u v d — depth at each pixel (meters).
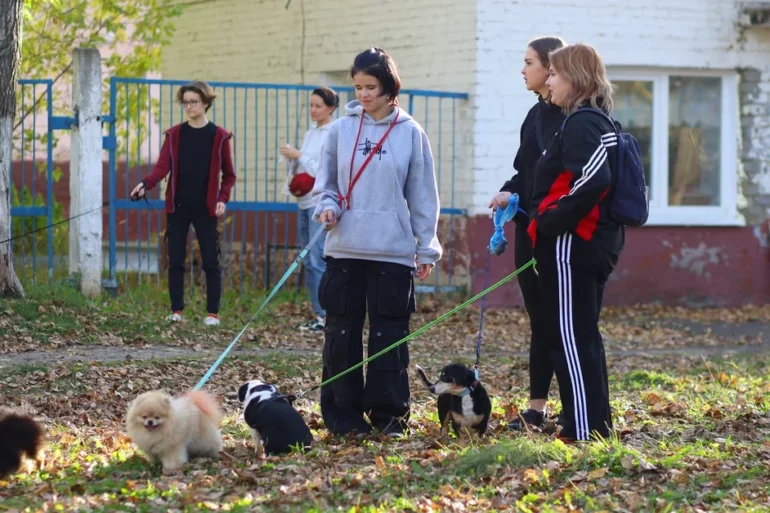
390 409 6.78
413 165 6.71
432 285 14.33
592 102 6.35
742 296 15.45
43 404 7.95
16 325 10.55
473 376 6.43
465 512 5.23
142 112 18.27
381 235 6.61
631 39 14.79
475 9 14.15
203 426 6.07
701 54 15.12
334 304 6.75
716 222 15.34
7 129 11.10
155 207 12.93
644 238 15.05
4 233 11.12
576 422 6.33
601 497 5.43
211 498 5.35
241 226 16.58
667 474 5.76
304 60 16.03
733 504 5.33
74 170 12.42
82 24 15.99
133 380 8.81
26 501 5.31
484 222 14.23
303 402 8.25
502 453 5.98
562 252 6.28
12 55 11.02
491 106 14.25
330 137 6.79
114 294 12.61
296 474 5.82
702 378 10.02
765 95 15.46
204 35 17.30
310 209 11.30
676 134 15.28
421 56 14.74
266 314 12.42
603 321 13.85
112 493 5.48
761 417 7.82
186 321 11.43
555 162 6.32
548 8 14.42
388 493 5.47
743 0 15.24
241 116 16.86
